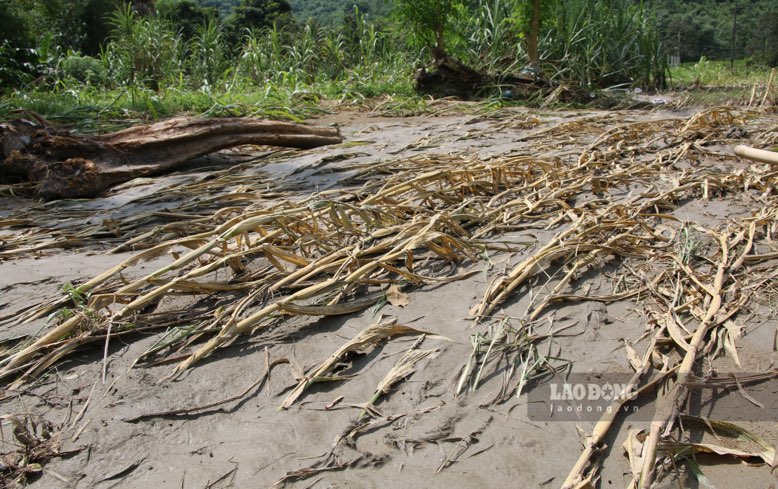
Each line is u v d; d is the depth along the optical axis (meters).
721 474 2.26
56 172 5.68
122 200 5.59
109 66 14.77
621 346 2.97
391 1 15.25
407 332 3.07
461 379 2.73
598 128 8.19
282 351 2.98
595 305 3.31
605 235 4.06
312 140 7.43
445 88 13.06
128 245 4.18
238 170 6.53
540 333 3.08
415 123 9.75
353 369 2.87
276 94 11.63
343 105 11.60
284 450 2.39
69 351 2.92
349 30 17.31
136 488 2.24
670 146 6.61
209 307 3.33
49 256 4.09
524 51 14.93
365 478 2.27
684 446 2.30
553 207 4.70
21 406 2.63
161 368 2.86
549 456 2.36
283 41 18.02
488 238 4.16
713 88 15.88
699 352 2.90
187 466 2.33
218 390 2.73
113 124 8.82
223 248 3.61
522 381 2.71
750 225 4.11
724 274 3.54
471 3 16.53
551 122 9.14
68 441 2.44
